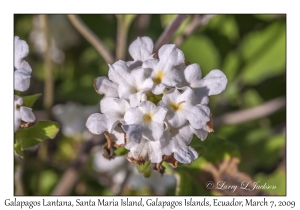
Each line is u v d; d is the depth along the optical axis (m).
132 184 0.14
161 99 0.09
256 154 0.14
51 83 0.14
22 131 0.09
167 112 0.08
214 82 0.09
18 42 0.09
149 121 0.08
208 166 0.11
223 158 0.10
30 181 0.14
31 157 0.14
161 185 0.14
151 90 0.09
